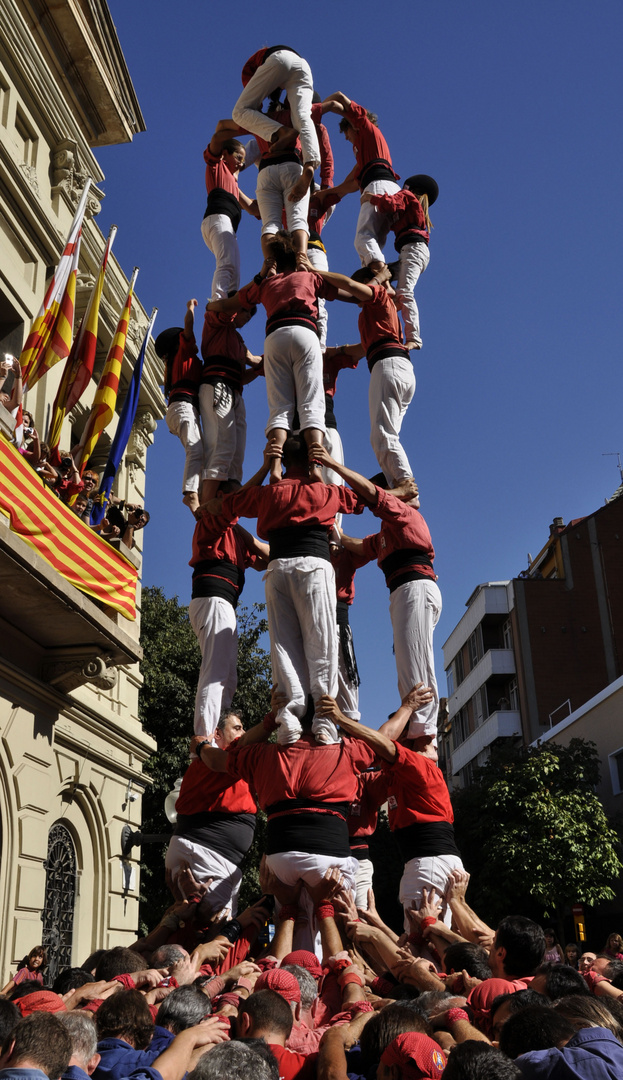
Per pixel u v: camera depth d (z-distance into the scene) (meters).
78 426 15.16
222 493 6.97
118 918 13.77
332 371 7.56
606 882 18.95
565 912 20.45
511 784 19.97
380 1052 3.30
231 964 5.37
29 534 10.30
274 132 7.49
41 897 11.28
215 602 6.69
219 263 7.79
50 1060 2.73
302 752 5.51
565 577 31.86
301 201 7.23
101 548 11.76
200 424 7.34
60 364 13.76
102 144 16.22
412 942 5.55
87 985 4.33
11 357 10.81
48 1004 3.89
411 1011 3.42
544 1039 3.04
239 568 6.95
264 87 7.60
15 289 12.44
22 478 10.42
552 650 30.98
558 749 21.55
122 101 15.85
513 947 4.18
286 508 5.88
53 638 11.72
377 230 7.52
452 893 5.68
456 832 20.77
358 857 6.42
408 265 7.48
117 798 14.24
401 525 6.45
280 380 6.41
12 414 10.58
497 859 18.91
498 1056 2.65
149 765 19.34
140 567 16.03
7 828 10.71
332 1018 4.12
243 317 7.44
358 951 5.41
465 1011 3.71
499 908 18.81
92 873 13.26
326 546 5.95
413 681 6.32
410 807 5.87
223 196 8.04
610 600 31.36
